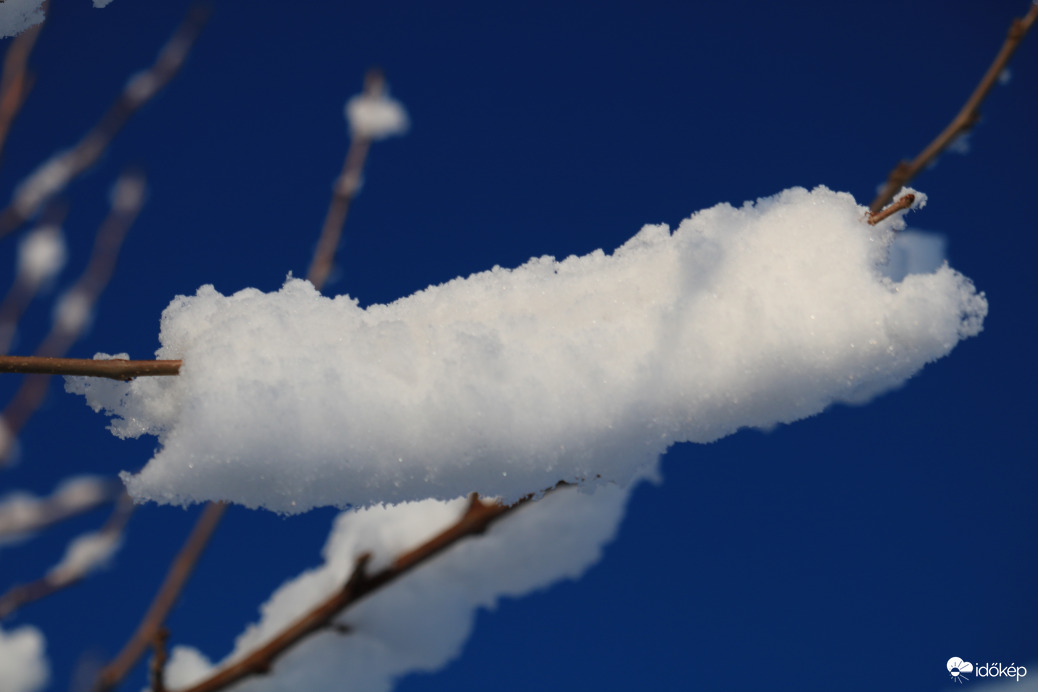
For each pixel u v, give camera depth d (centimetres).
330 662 83
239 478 65
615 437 65
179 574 93
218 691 81
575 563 88
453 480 65
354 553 86
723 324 65
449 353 65
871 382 65
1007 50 78
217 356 65
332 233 108
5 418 116
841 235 66
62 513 110
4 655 105
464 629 86
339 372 65
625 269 66
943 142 79
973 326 64
